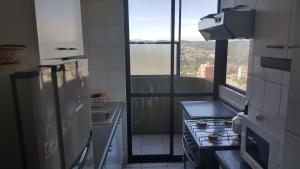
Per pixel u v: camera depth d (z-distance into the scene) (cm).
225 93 291
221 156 163
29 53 107
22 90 73
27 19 104
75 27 160
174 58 308
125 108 304
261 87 189
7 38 107
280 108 164
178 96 318
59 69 92
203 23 224
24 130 75
